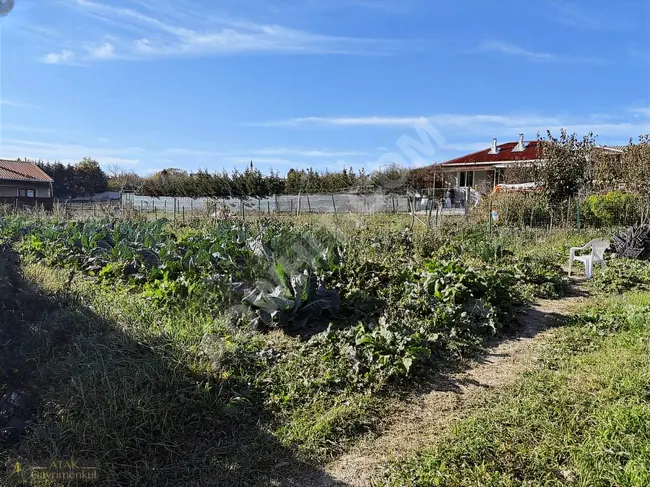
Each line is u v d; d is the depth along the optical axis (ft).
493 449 12.12
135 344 15.79
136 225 44.47
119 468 11.46
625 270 34.06
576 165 62.95
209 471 11.66
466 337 20.29
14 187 124.98
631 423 12.69
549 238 47.42
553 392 15.24
